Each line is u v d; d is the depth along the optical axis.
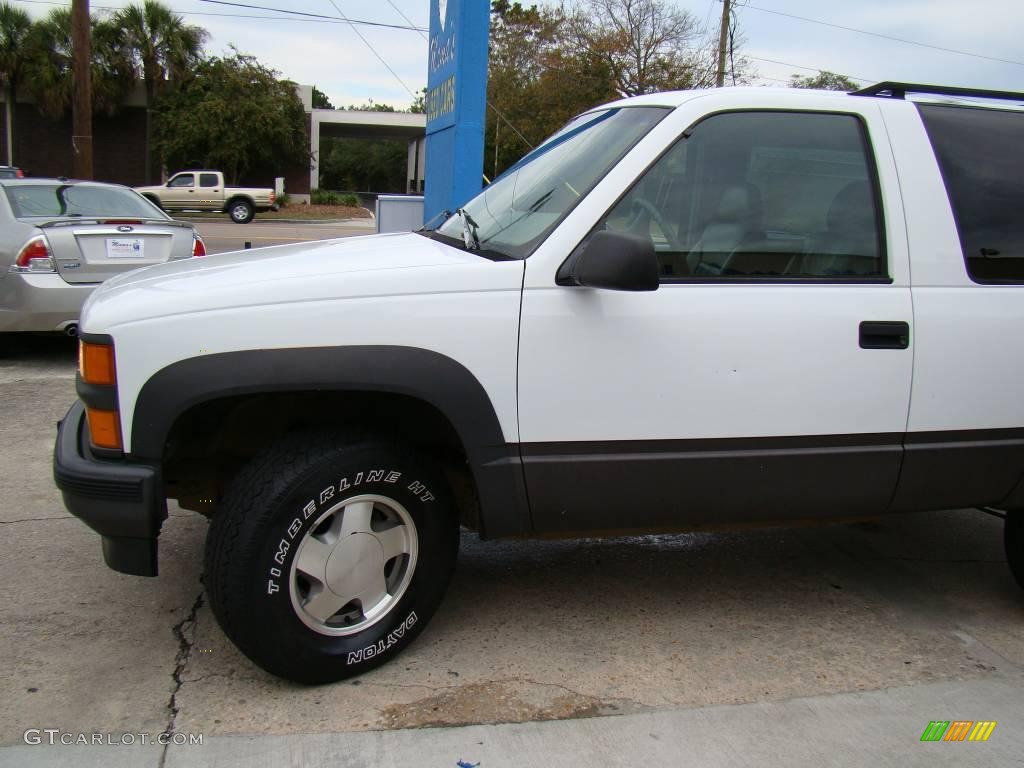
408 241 3.31
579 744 2.56
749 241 2.93
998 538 4.33
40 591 3.41
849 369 2.93
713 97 2.96
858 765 2.51
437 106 8.80
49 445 5.13
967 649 3.22
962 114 3.21
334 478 2.64
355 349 2.59
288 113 40.38
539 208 2.97
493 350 2.70
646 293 2.79
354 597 2.80
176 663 2.94
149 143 39.31
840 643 3.24
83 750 2.46
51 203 7.29
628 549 4.06
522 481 2.79
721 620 3.39
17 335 7.86
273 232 25.66
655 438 2.84
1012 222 3.15
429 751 2.51
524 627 3.28
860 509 3.07
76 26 18.03
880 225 3.01
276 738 2.55
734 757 2.53
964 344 3.03
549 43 38.19
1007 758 2.56
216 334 2.53
